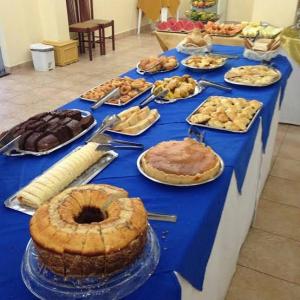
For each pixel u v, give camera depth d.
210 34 2.88
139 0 6.37
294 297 1.53
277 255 1.74
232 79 1.88
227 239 1.26
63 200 0.76
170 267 0.74
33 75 4.36
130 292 0.67
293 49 2.76
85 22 5.09
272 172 2.40
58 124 1.28
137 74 2.05
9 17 4.27
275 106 1.86
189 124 1.40
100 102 1.57
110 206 0.75
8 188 1.02
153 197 0.97
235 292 1.55
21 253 0.79
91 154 1.11
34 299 0.68
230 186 1.12
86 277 0.67
